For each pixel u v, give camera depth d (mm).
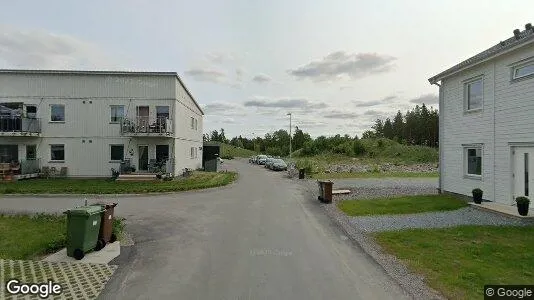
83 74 26469
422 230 10242
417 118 95625
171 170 26266
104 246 8805
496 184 13617
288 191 20484
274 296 5914
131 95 26641
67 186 20734
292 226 11180
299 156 67812
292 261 7734
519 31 13625
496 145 13570
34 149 26422
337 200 16484
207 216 12883
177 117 27344
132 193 18578
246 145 115688
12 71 26062
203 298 5844
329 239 9570
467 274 6750
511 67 12742
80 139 26438
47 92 26406
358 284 6418
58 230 10336
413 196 17109
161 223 11680
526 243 8695
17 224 11125
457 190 16297
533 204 11914
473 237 9359
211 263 7625
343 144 64125
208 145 44219
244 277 6785
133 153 26609
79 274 6957
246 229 10797
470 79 15164
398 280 6574
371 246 8836
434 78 17578
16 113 25516
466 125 15523
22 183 22375
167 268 7316
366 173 34281
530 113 11906
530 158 12031
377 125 117812
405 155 57250
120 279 6707
